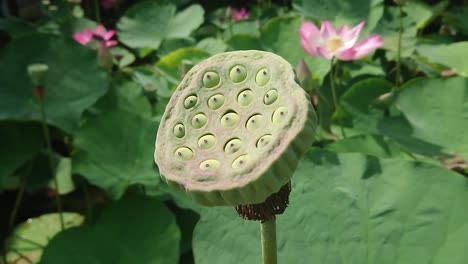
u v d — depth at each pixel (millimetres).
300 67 1275
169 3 2283
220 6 2697
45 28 2299
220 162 461
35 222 1563
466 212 825
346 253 849
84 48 1663
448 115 1366
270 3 2445
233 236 892
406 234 837
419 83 1434
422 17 2119
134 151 1396
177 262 1156
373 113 1492
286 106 458
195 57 1807
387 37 2025
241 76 488
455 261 785
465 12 2102
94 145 1397
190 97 493
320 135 1555
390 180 901
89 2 2750
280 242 883
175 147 481
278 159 438
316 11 2014
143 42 2174
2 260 1442
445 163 1249
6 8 2773
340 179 936
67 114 1544
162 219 1223
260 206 492
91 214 1520
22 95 1577
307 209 913
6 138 1486
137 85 1651
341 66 1874
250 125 467
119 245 1192
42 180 1674
